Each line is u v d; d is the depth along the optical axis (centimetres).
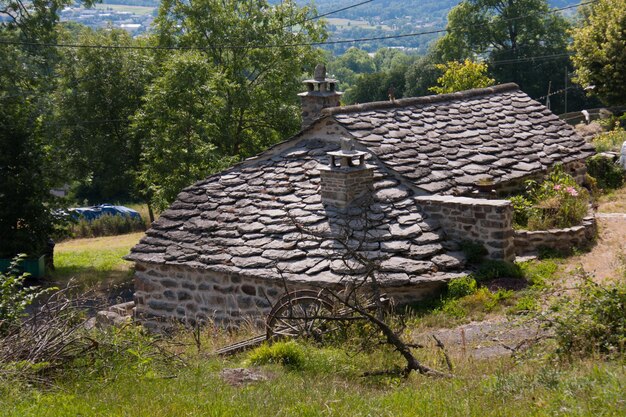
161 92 2744
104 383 836
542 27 5484
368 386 874
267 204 1581
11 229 2561
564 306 951
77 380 854
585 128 3425
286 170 1664
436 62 5825
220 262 1470
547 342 916
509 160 1747
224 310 1475
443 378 855
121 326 1170
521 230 1550
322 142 1719
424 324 1237
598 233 1634
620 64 3259
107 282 2550
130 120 3203
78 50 3347
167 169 2672
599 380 702
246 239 1507
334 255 1376
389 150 1616
